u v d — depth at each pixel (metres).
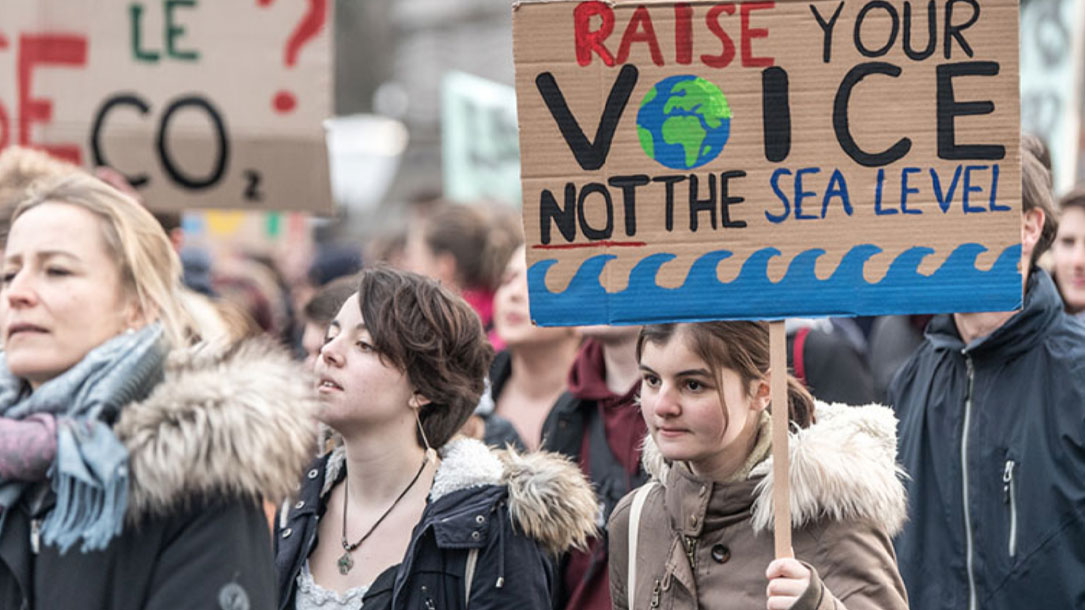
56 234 5.09
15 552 5.00
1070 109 11.96
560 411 8.56
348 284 7.87
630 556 6.18
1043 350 7.27
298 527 6.42
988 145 5.75
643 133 5.72
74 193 5.22
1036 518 7.12
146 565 4.98
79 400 4.97
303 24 9.22
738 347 5.72
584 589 7.83
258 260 18.97
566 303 5.73
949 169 5.75
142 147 9.18
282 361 5.26
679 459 5.80
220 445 4.90
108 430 4.92
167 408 4.93
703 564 5.88
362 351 6.30
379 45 47.62
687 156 5.72
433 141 32.34
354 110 47.53
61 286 5.06
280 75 9.22
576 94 5.72
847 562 5.60
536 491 6.05
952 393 7.55
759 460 5.88
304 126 9.23
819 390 8.44
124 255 5.16
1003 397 7.33
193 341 5.55
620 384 8.42
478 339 6.49
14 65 9.17
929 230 5.74
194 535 4.96
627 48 5.71
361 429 6.32
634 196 5.73
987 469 7.32
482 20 47.06
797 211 5.73
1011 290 5.74
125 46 9.22
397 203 30.33
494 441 8.58
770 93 5.73
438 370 6.32
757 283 5.71
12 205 7.01
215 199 9.20
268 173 9.22
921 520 7.54
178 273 5.45
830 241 5.73
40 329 5.05
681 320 5.71
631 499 6.29
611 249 5.73
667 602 5.94
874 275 5.73
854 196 5.73
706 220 5.73
